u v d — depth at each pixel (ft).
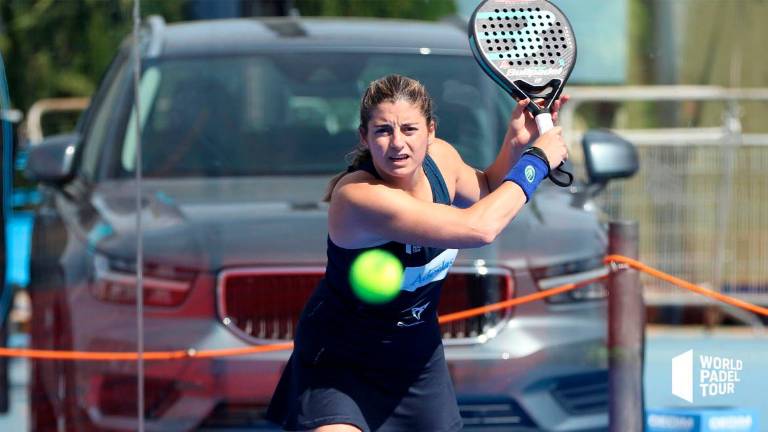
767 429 73.00
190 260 61.21
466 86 74.84
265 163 71.15
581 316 62.95
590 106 123.95
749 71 135.33
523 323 61.67
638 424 59.62
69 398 63.10
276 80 75.31
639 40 129.70
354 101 74.59
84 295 63.05
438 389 49.14
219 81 75.56
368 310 47.09
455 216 43.78
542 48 46.75
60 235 67.05
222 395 60.08
